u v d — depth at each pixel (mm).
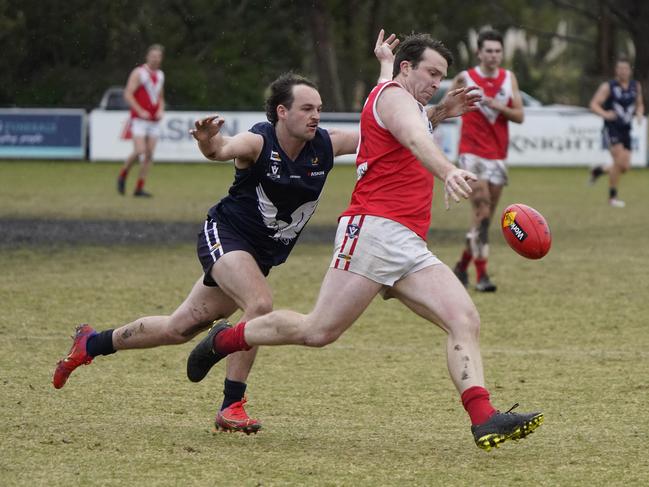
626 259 46500
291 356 27656
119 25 122125
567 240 53156
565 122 101750
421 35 19547
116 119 101000
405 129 18016
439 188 85062
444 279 18734
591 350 28594
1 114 100062
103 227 56281
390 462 18328
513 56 175875
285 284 39375
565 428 20766
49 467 17766
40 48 118625
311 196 20078
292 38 134625
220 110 100688
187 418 21438
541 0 173625
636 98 68688
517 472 17703
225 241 19953
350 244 18734
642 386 24375
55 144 100812
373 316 33656
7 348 28000
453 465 18156
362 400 23109
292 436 20109
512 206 19297
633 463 18266
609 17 133125
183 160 100750
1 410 21719
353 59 141000
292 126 19375
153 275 41031
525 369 26266
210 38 132000
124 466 17891
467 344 18406
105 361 26719
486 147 37281
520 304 35594
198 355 19891
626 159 69312
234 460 18359
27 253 46875
